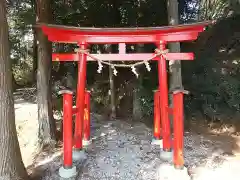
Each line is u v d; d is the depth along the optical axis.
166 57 4.50
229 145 5.95
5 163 3.69
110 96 8.03
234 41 8.73
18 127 6.33
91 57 4.48
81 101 4.56
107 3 7.62
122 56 4.49
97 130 6.27
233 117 7.45
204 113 7.70
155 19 8.02
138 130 6.35
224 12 8.73
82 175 4.21
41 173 4.35
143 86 7.86
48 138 5.30
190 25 4.23
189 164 4.73
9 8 7.36
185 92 3.99
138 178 4.16
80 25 7.70
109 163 4.56
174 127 4.12
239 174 4.40
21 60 11.77
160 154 4.75
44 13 5.15
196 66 8.17
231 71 8.03
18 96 9.60
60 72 8.59
